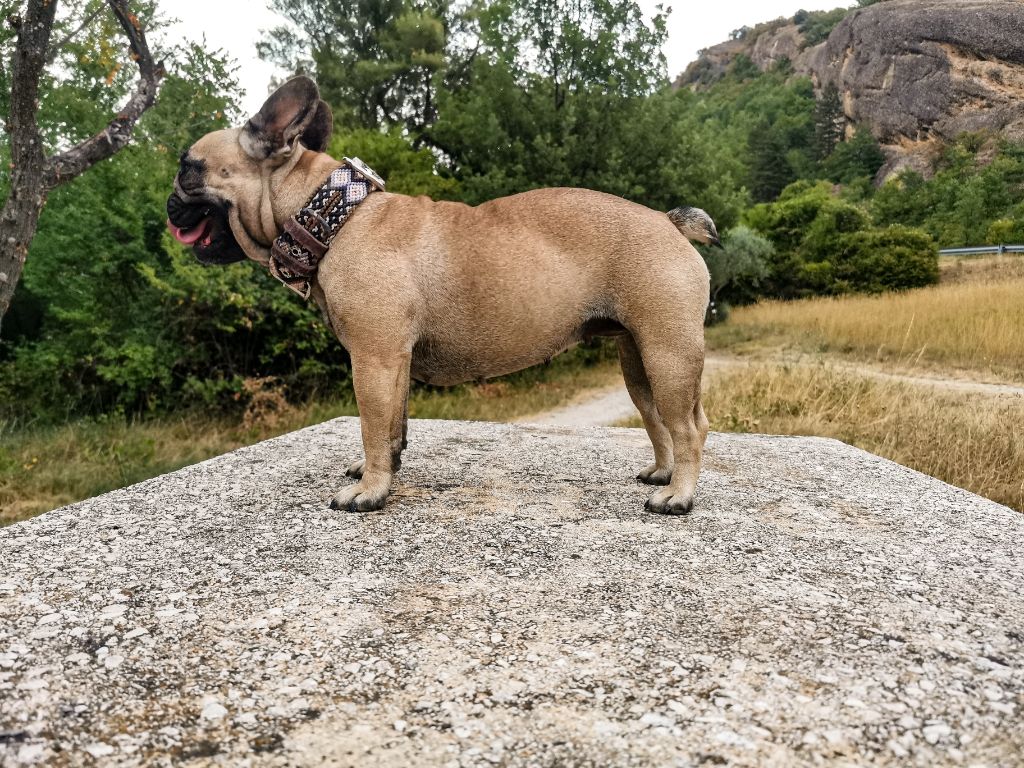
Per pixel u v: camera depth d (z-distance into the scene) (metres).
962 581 2.66
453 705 1.81
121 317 11.21
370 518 3.22
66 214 10.84
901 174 61.25
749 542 3.03
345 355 11.86
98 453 8.39
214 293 10.47
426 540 2.95
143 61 5.54
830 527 3.28
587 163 17.61
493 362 3.34
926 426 7.80
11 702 1.79
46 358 10.84
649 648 2.10
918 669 2.00
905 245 32.53
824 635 2.19
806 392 9.74
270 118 3.20
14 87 4.78
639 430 5.54
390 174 15.92
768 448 5.13
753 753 1.64
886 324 18.34
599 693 1.86
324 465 4.18
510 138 17.59
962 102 69.25
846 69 85.44
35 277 11.20
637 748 1.65
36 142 4.92
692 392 3.24
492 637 2.15
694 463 3.40
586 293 3.20
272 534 3.01
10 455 7.91
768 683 1.92
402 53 25.19
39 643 2.09
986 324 16.34
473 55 25.05
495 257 3.16
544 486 3.82
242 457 4.38
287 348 11.36
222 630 2.18
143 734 1.69
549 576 2.61
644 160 17.45
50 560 2.71
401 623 2.23
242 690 1.87
